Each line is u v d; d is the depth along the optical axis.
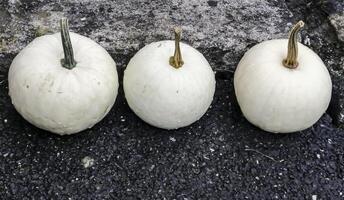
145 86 0.48
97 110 0.48
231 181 0.50
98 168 0.50
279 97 0.48
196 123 0.53
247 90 0.50
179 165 0.50
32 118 0.48
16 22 0.55
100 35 0.55
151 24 0.56
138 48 0.55
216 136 0.53
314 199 0.50
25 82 0.47
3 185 0.48
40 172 0.49
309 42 0.58
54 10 0.56
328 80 0.50
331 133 0.54
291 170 0.51
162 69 0.48
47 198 0.48
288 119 0.50
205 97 0.49
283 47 0.51
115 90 0.49
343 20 0.58
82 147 0.51
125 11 0.57
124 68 0.56
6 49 0.54
